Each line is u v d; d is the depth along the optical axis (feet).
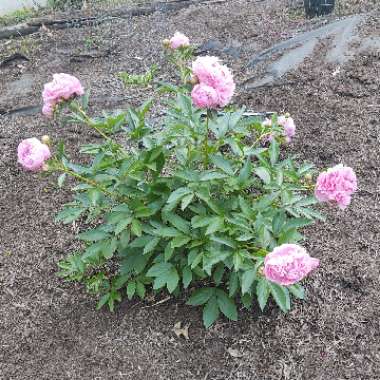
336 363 3.85
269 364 3.91
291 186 3.93
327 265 4.47
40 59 8.19
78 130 6.35
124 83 7.20
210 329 4.16
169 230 3.87
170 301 4.39
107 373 4.00
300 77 6.56
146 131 4.19
